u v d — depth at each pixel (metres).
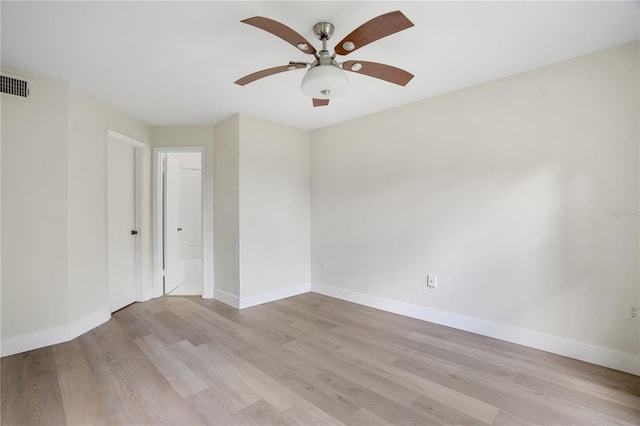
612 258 2.16
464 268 2.85
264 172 3.73
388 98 3.09
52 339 2.56
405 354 2.39
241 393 1.88
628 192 2.10
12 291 2.39
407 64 2.40
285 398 1.83
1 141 2.35
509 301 2.60
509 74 2.57
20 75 2.43
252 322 3.07
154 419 1.65
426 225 3.10
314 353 2.41
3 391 1.90
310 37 2.04
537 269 2.46
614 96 2.14
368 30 1.55
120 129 3.38
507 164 2.60
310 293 4.18
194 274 5.52
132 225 3.74
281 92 2.92
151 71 2.49
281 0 1.67
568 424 1.61
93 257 2.96
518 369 2.15
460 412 1.71
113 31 1.94
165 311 3.42
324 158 4.10
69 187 2.68
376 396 1.85
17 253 2.42
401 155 3.29
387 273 3.42
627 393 1.87
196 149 3.93
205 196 3.92
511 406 1.75
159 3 1.68
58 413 1.70
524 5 1.71
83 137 2.85
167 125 3.93
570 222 2.32
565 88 2.33
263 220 3.73
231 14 1.79
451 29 1.94
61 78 2.60
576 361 2.26
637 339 2.08
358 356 2.36
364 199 3.64
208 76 2.59
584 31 1.96
